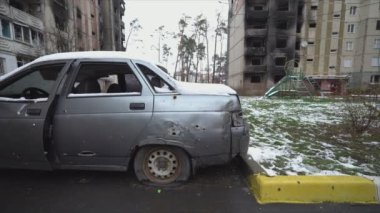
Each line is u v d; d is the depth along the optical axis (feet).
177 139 10.68
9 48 64.95
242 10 134.82
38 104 10.87
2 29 63.36
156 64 12.10
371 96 22.70
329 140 18.35
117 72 11.86
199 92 11.10
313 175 11.04
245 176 12.16
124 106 10.82
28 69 11.60
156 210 9.29
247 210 9.33
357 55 137.08
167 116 10.68
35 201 9.92
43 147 10.77
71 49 89.81
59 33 85.97
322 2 136.05
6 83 11.63
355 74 136.36
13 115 10.88
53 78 12.14
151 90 11.00
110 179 11.84
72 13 106.11
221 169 13.02
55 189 10.91
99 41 139.95
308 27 137.69
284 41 131.95
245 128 11.55
